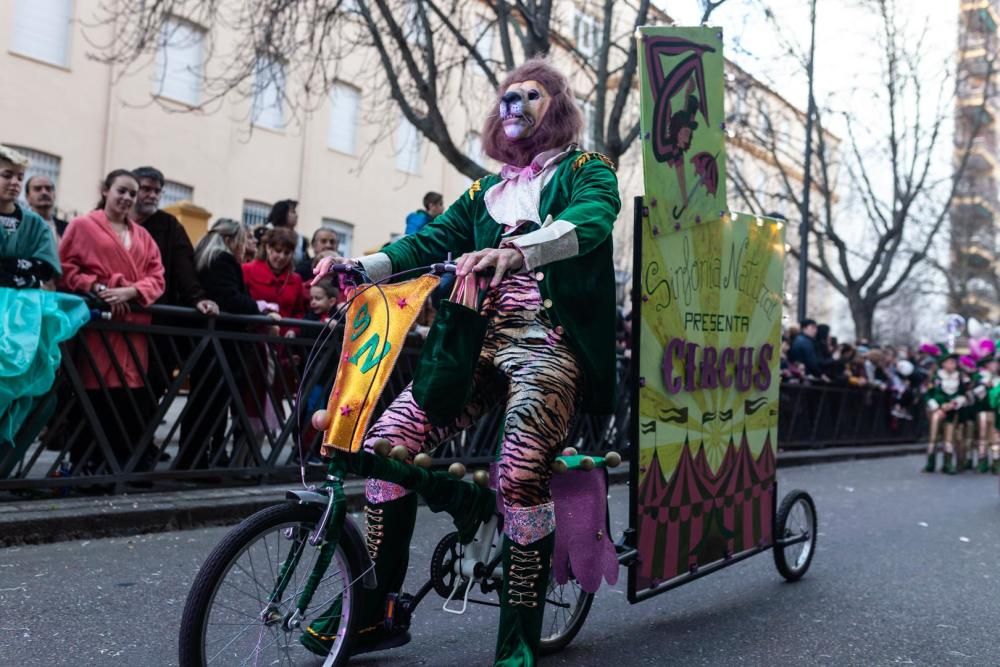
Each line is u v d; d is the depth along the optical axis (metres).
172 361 5.22
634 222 3.21
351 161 19.33
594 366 2.77
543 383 2.65
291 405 5.88
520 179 2.87
